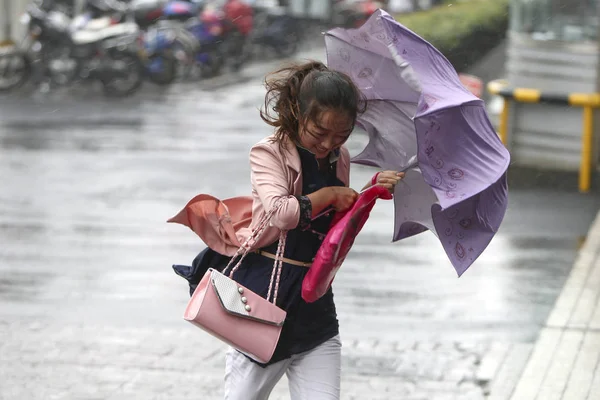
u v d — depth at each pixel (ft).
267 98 25.90
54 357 44.50
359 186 84.23
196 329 48.70
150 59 150.00
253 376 26.78
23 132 112.78
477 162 24.75
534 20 84.89
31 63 150.41
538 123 86.12
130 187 83.30
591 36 82.89
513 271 58.95
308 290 25.31
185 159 96.37
